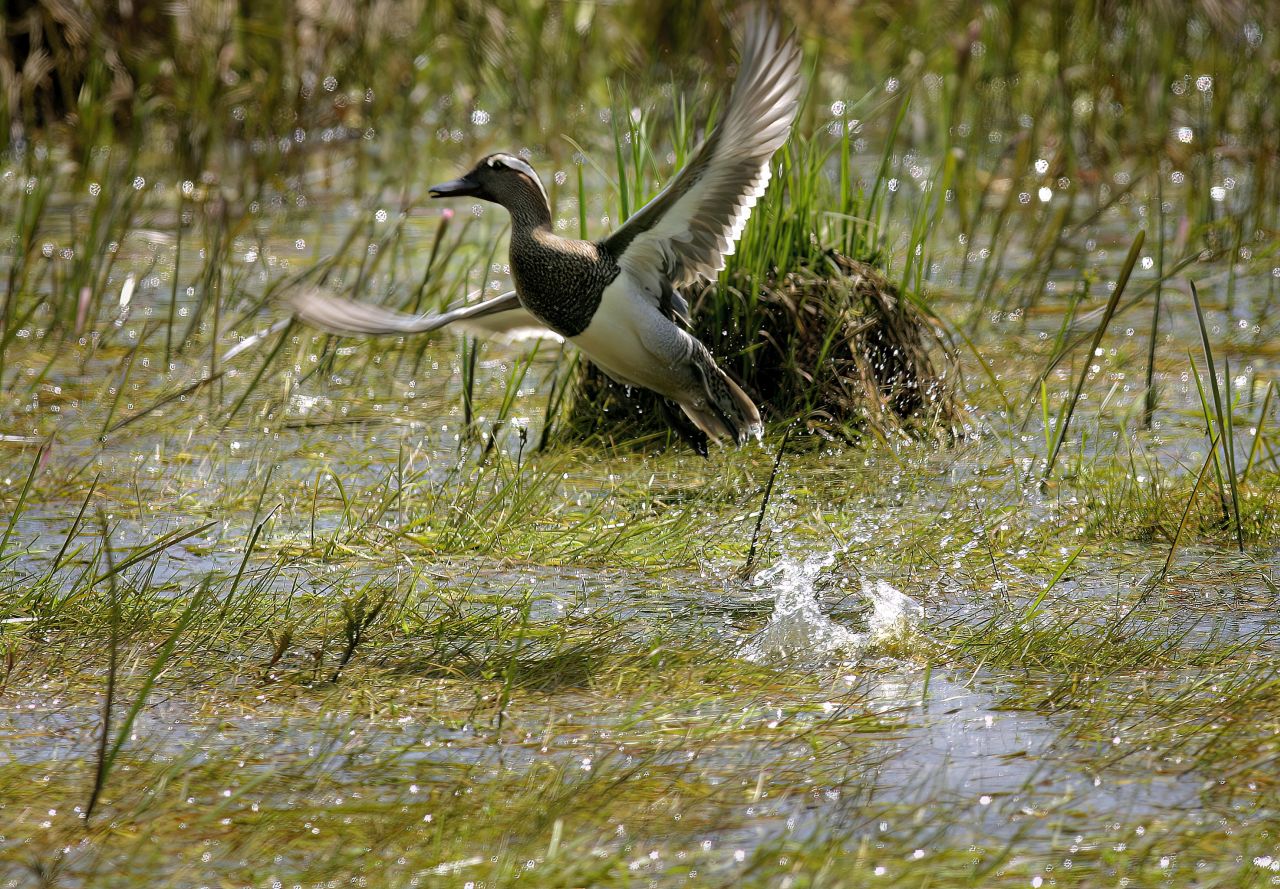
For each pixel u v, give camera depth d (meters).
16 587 9.35
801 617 8.80
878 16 26.75
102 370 14.56
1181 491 10.77
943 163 16.30
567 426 12.71
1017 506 10.78
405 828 6.53
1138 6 23.44
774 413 12.41
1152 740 7.27
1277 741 7.20
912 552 10.02
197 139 21.72
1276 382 13.62
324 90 23.83
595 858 6.25
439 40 24.70
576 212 19.59
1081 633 8.66
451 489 11.35
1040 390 13.30
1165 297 16.34
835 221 13.60
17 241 15.65
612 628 8.78
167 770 7.07
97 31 22.08
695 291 12.59
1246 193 20.08
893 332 12.83
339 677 8.16
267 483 11.01
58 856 6.33
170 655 8.38
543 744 7.35
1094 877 6.09
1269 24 23.17
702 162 8.94
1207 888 5.98
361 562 10.05
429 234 19.34
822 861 6.22
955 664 8.32
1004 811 6.64
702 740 7.38
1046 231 18.89
